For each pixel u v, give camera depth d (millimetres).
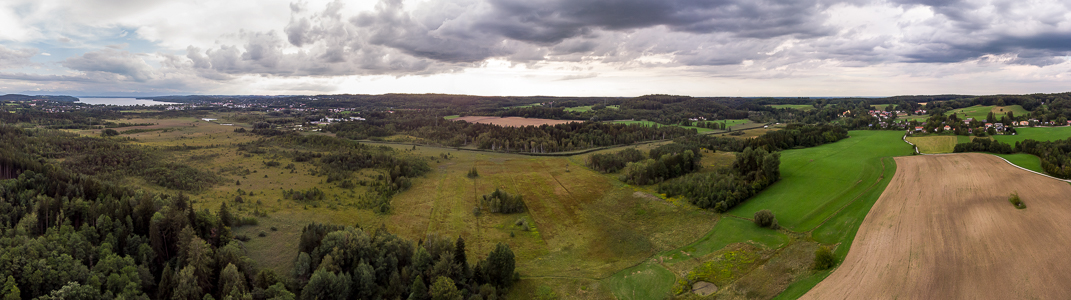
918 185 105562
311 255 68938
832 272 68750
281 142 195125
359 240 70312
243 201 105125
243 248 75188
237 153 165375
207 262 60844
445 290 62062
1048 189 96062
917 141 167125
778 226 90875
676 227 97875
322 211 103000
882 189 105250
